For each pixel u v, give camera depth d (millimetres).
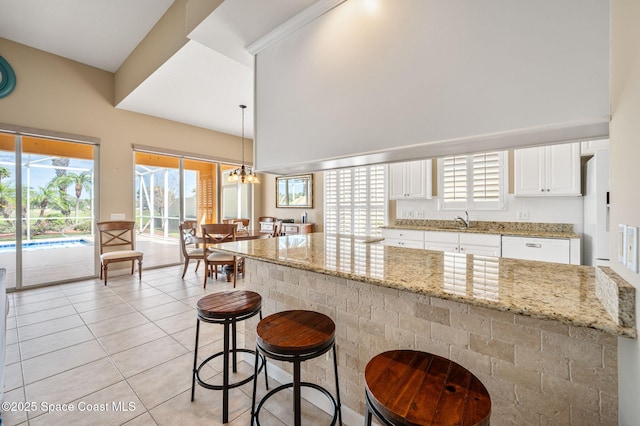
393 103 1376
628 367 742
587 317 731
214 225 3904
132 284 3932
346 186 5180
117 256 3938
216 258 3906
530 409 964
